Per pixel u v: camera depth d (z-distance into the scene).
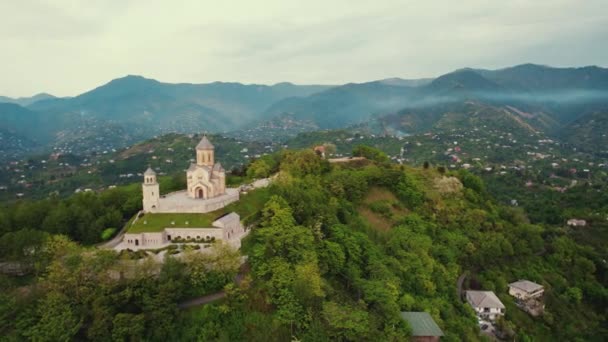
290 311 86.31
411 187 177.88
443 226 163.88
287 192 133.25
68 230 119.75
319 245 112.25
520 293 140.12
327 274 109.56
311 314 87.25
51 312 77.88
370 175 174.88
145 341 79.06
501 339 119.69
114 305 82.19
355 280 106.75
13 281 97.00
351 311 90.12
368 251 120.75
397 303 105.69
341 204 151.12
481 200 195.38
